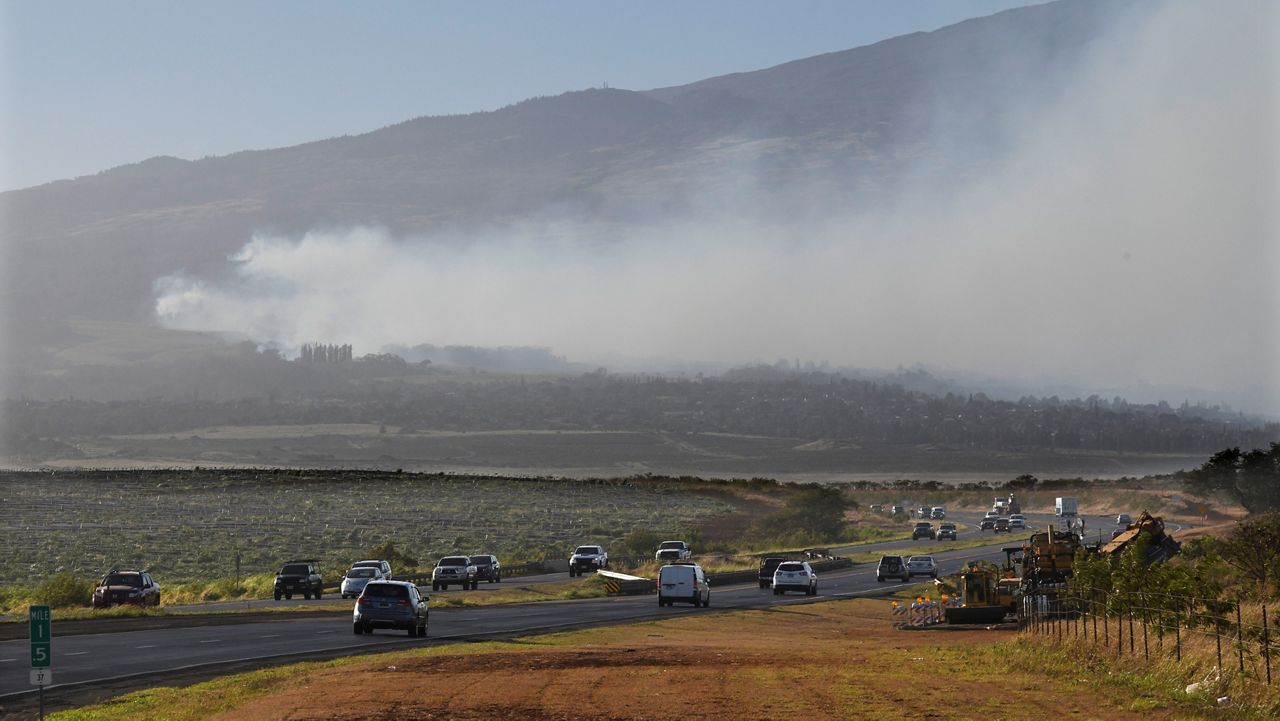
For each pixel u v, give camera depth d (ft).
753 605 263.29
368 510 633.61
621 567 392.68
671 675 124.57
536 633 186.39
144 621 199.00
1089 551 222.69
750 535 589.73
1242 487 580.71
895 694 108.17
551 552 449.48
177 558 406.41
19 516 567.18
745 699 105.70
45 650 82.84
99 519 557.33
